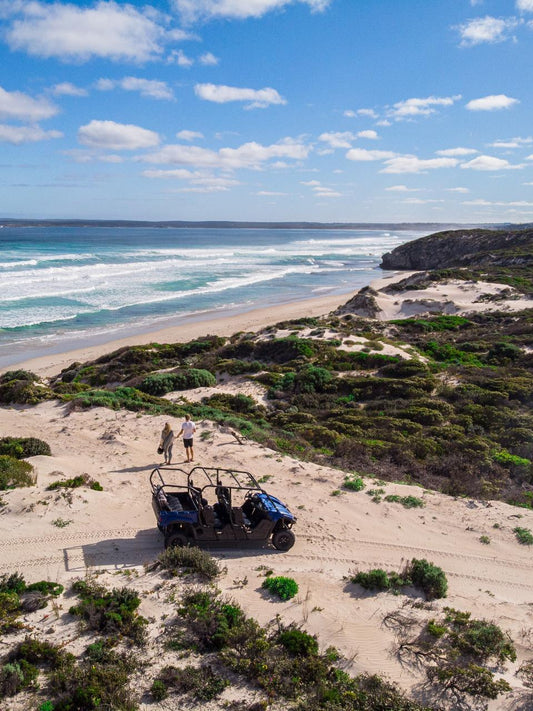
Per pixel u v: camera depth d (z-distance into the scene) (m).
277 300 63.97
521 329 38.19
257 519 10.76
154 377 27.44
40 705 6.21
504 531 11.73
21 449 15.10
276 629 7.96
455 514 12.50
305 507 12.40
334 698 6.59
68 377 31.06
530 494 14.08
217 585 9.06
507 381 25.64
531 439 18.45
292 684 6.82
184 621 7.93
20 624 7.62
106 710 6.12
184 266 95.31
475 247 103.88
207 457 15.46
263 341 35.31
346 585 9.32
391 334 41.34
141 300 59.66
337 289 75.94
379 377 28.12
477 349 34.78
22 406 22.64
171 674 6.80
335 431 19.70
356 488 13.55
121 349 36.44
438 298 54.34
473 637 7.85
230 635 7.56
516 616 8.73
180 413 20.23
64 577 9.02
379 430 19.77
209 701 6.50
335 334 36.97
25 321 47.00
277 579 9.09
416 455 17.38
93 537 10.49
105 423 19.00
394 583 9.39
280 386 27.02
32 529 10.52
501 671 7.38
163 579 9.10
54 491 12.20
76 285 66.69
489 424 20.80
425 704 6.72
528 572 10.29
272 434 18.84
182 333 44.81
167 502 10.42
